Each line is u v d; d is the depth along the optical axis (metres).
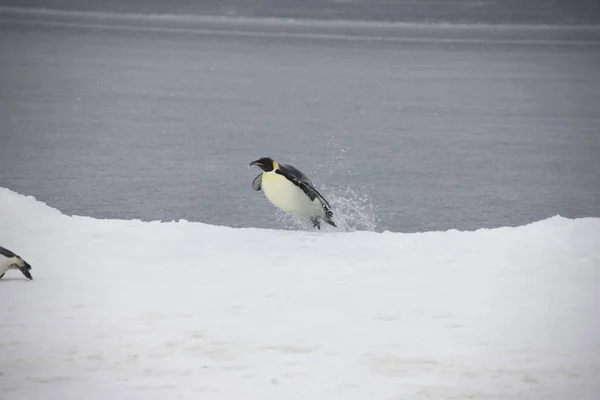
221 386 21.64
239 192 78.00
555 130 130.12
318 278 31.64
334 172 91.38
